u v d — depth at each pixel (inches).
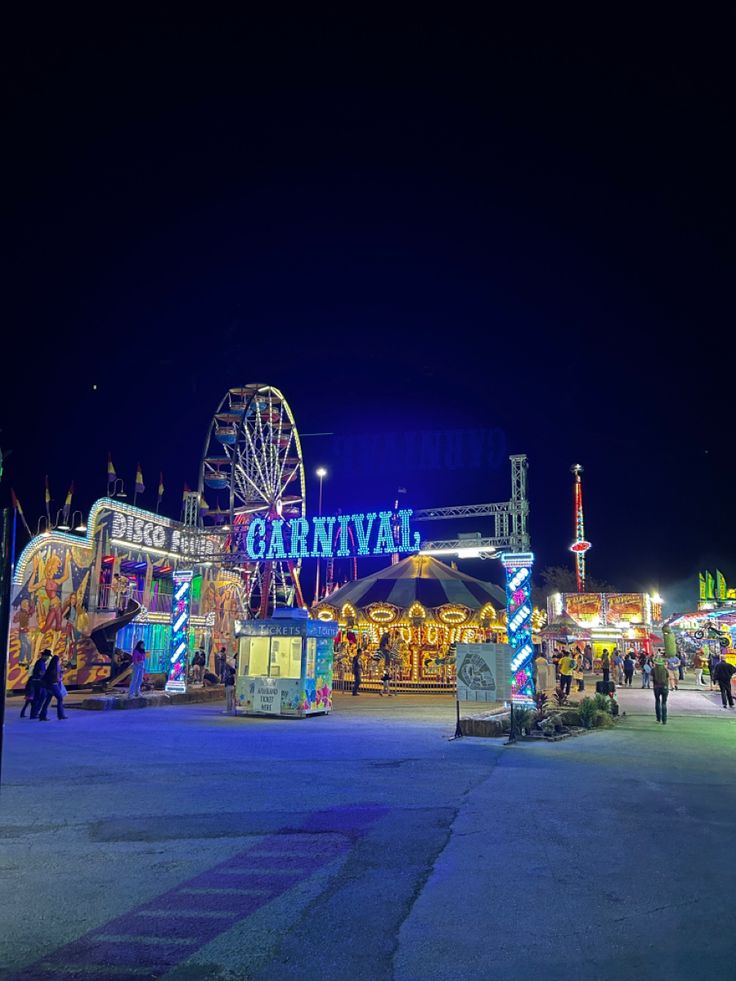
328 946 166.9
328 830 269.4
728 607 1300.4
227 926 178.5
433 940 170.4
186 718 702.5
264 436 1475.1
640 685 1264.8
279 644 732.7
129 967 155.8
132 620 1125.1
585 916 185.2
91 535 1113.4
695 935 173.6
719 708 802.8
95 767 409.4
